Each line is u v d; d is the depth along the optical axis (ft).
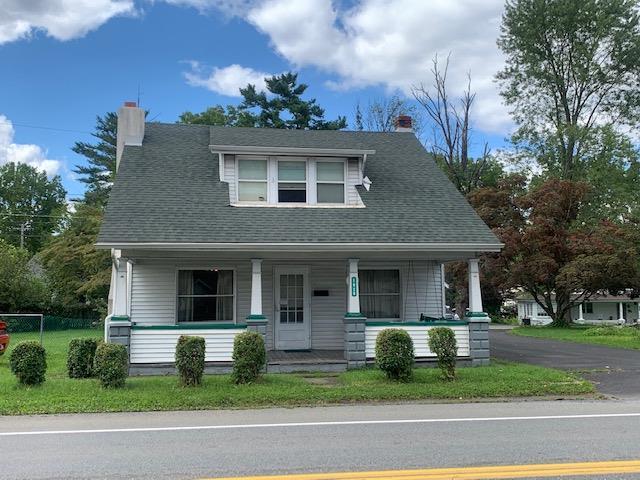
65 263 106.42
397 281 52.01
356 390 33.40
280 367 41.63
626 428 24.34
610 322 133.08
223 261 48.85
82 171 181.27
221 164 49.96
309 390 33.19
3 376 39.17
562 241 90.07
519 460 19.10
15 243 211.00
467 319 44.42
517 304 191.42
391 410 29.32
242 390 33.04
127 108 56.08
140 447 21.29
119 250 42.16
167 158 53.11
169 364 40.75
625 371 42.75
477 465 18.49
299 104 135.64
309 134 56.75
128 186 47.44
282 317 50.03
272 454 20.11
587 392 34.30
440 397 32.89
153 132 58.54
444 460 19.13
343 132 63.57
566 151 125.39
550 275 90.07
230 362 41.37
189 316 48.21
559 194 92.99
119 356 34.22
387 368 36.58
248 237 41.75
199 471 18.06
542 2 120.57
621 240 83.05
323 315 50.57
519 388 34.37
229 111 152.76
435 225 46.44
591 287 87.86
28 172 222.48
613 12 118.52
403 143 62.85
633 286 85.87
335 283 50.98
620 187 118.52
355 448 20.89
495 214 96.43
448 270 101.35
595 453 19.99
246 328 41.83
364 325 43.09
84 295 116.88
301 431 23.98
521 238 91.09
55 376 40.50
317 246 41.93
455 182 120.16
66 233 112.06
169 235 40.78
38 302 114.21
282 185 50.34
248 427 24.93
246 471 18.02
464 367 42.88
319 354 47.11
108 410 29.25
